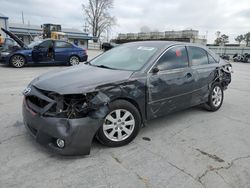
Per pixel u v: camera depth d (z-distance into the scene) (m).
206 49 5.09
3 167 2.75
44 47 11.59
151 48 4.10
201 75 4.61
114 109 3.21
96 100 2.91
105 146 3.33
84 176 2.66
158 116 3.84
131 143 3.51
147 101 3.56
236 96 7.01
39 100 3.06
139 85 3.41
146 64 3.69
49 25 32.56
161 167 2.91
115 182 2.59
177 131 4.05
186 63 4.35
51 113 2.86
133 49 4.29
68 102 2.87
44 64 11.91
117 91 3.15
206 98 4.95
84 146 2.90
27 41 44.91
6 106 4.93
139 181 2.62
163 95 3.79
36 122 2.96
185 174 2.79
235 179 2.74
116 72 3.51
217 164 3.04
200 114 5.04
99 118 2.95
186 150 3.38
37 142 3.05
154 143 3.55
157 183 2.61
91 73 3.48
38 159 2.95
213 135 3.96
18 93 6.07
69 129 2.79
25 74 9.26
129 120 3.40
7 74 9.10
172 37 54.44
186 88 4.24
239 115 5.11
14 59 11.03
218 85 5.24
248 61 31.52
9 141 3.36
